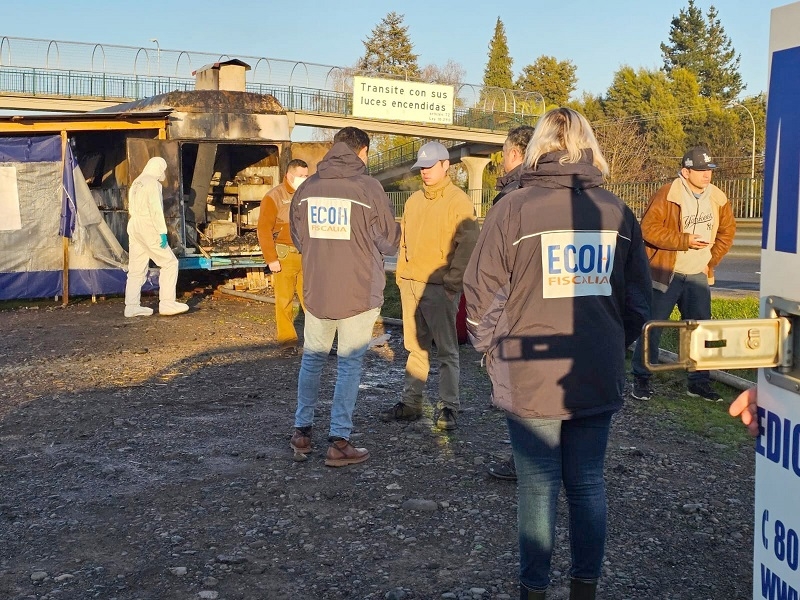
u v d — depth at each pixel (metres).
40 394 7.20
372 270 5.26
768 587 2.11
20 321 11.16
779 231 1.99
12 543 4.19
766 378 2.09
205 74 17.12
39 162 12.52
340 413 5.31
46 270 12.66
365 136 5.38
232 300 13.34
